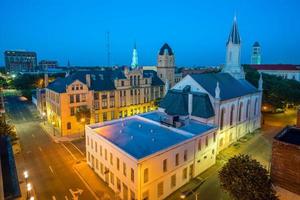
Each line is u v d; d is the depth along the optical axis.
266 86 91.19
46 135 63.16
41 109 83.38
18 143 53.47
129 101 77.25
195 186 37.88
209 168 44.16
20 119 80.00
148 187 32.09
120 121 50.75
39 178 40.19
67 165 45.44
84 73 70.88
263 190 24.34
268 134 64.19
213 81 57.53
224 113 52.69
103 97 69.88
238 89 61.62
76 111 64.19
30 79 144.25
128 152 33.47
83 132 65.38
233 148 54.03
